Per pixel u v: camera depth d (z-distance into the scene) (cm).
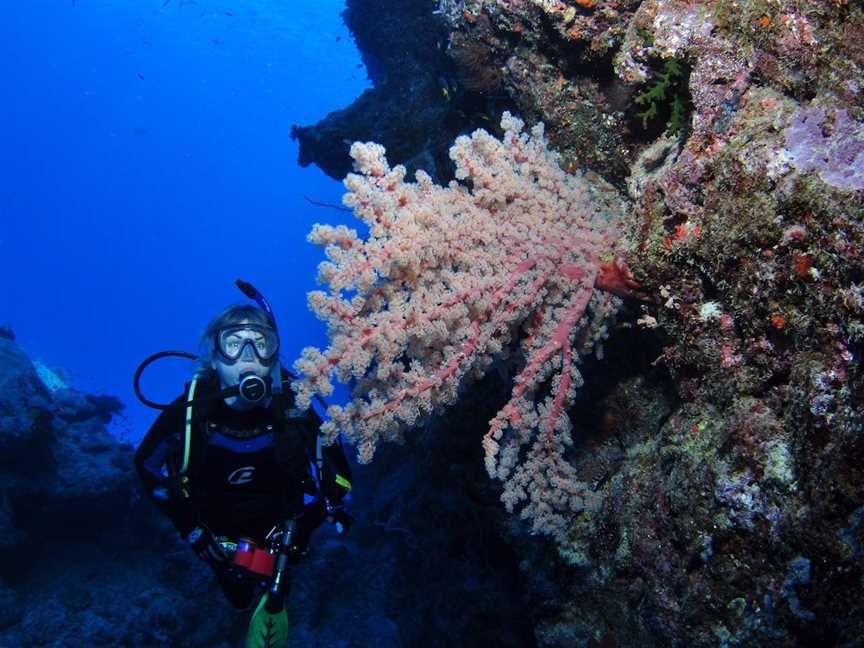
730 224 242
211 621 1034
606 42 376
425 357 298
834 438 213
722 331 265
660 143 341
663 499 296
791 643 230
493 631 558
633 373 389
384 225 274
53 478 1148
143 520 1221
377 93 851
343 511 316
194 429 293
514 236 306
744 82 256
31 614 998
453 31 493
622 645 338
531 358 306
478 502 476
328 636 1025
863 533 210
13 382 1241
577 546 371
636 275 293
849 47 225
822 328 216
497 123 517
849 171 211
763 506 239
